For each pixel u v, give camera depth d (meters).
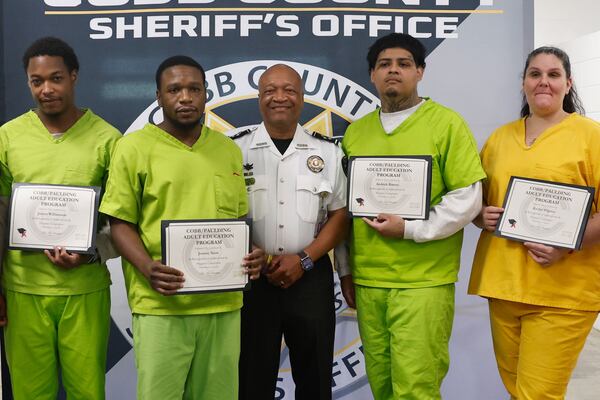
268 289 2.01
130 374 2.52
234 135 2.12
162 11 2.46
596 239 1.84
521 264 1.91
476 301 2.51
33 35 2.46
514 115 2.47
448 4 2.46
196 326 1.78
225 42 2.46
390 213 1.95
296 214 2.00
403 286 1.96
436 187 1.99
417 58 1.99
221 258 1.75
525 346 1.93
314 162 2.04
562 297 1.87
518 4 2.45
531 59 1.94
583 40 4.51
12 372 1.95
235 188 1.86
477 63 2.47
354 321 2.52
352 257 2.09
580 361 3.77
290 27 2.46
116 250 1.97
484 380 2.53
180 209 1.77
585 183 1.87
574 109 2.00
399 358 1.95
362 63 2.46
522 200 1.88
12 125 1.96
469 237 2.50
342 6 2.45
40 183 1.89
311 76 2.47
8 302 1.94
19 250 1.89
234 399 1.86
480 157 2.09
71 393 1.97
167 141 1.80
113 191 1.78
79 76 2.47
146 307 1.77
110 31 2.46
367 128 2.08
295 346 2.06
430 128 1.99
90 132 1.95
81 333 1.92
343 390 2.54
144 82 2.47
